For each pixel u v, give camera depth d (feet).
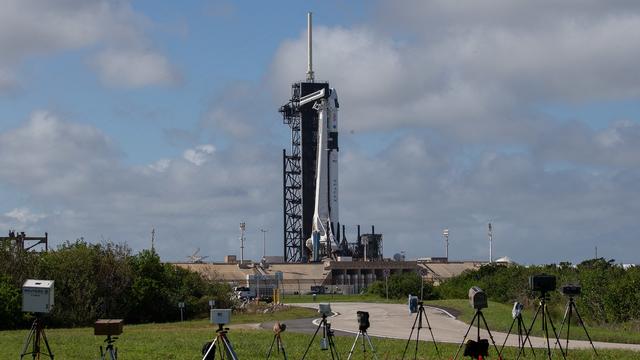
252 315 293.23
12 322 238.48
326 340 121.90
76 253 277.23
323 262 631.97
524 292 290.15
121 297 280.92
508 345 146.20
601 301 213.25
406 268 628.28
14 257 266.77
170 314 292.81
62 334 189.78
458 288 435.94
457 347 140.26
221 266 590.55
